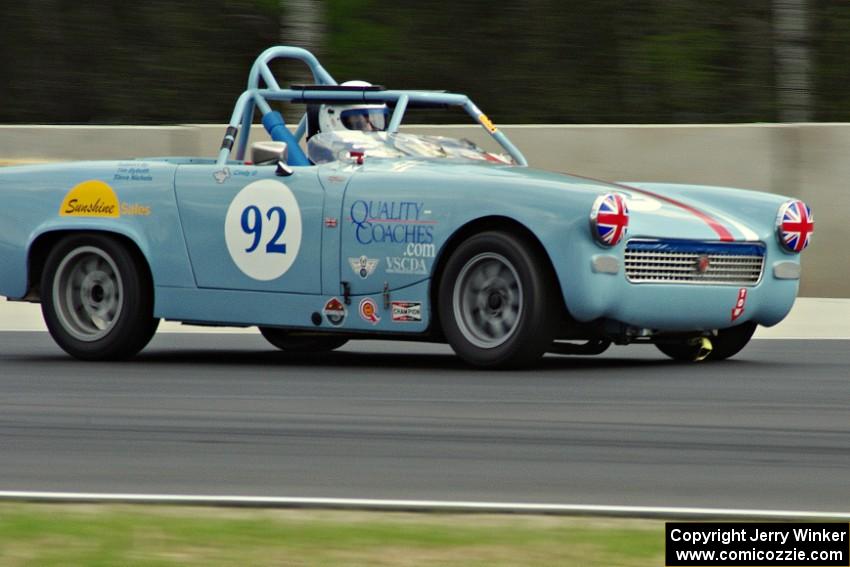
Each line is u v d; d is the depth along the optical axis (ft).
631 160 129.49
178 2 186.09
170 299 91.45
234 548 44.42
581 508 49.73
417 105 97.35
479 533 46.34
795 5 168.76
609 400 74.18
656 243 83.41
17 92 183.73
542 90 174.91
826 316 116.37
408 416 69.56
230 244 89.61
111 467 58.23
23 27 184.85
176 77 182.91
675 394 76.43
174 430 66.49
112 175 93.25
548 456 60.03
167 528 47.11
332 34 184.34
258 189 89.04
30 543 45.37
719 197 91.86
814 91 167.12
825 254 124.57
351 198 86.22
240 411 71.56
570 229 80.33
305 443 63.10
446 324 83.97
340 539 45.44
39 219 94.63
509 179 83.05
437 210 83.61
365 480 55.42
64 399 75.97
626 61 173.47
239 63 183.83
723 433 65.21
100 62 183.93
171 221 91.25
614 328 83.97
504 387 78.74
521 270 81.56
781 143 125.39
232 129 94.32
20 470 57.77
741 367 88.94
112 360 93.76
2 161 142.41
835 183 123.75
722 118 168.35
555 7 177.37
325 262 86.94
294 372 87.30
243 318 89.76
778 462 59.06
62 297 94.27
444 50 179.32
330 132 92.17
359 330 86.38
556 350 88.07
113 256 92.48
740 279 88.33
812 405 73.00
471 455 60.23
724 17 172.45
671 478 55.93
